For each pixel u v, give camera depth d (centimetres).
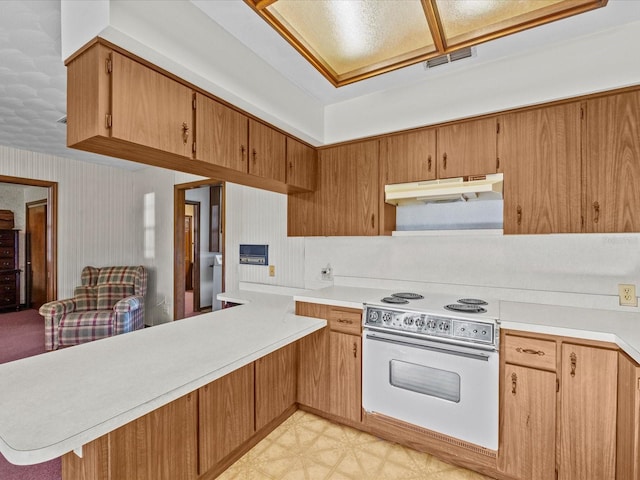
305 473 183
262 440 212
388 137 242
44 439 83
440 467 188
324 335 231
